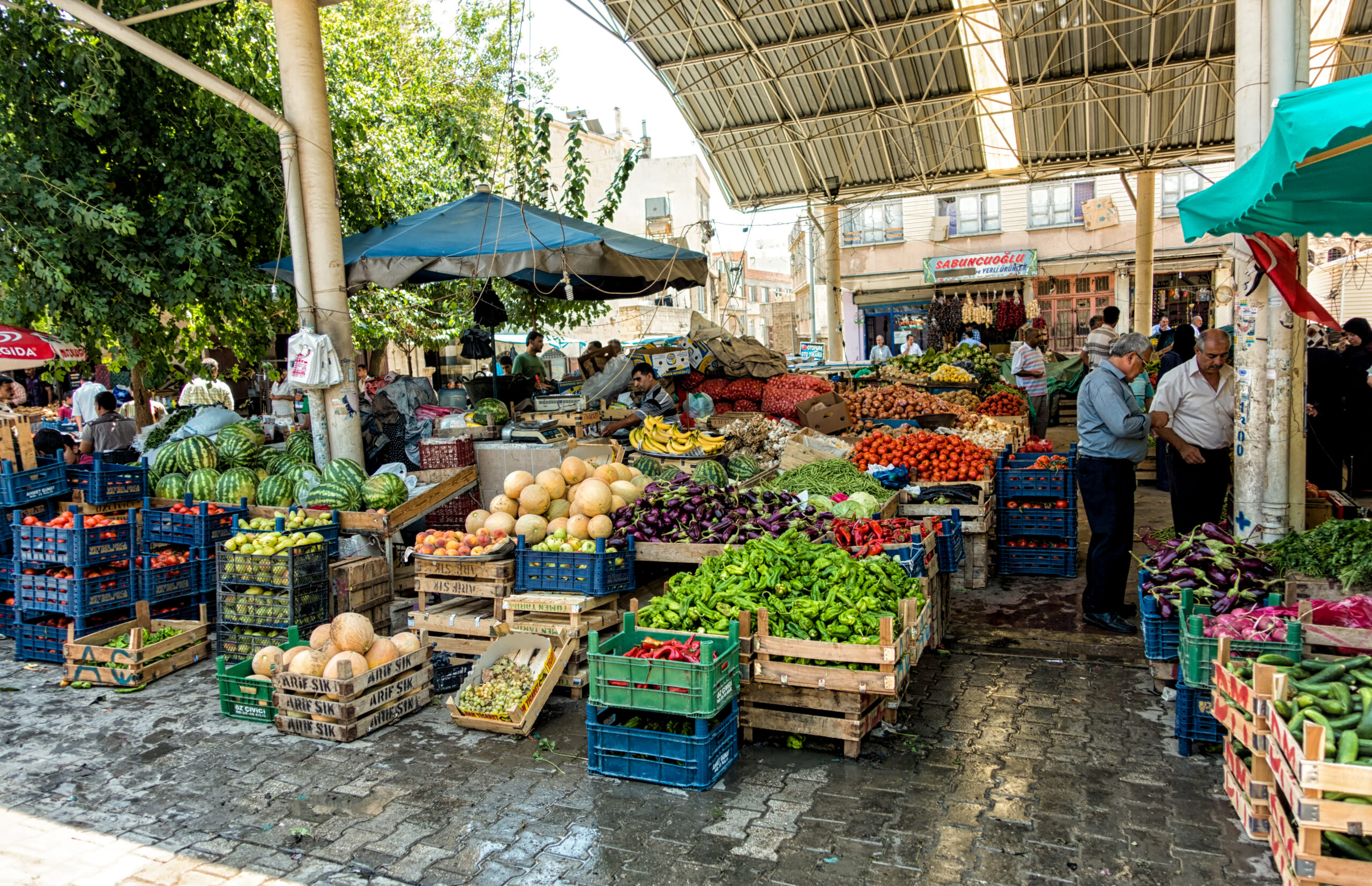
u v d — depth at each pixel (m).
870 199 21.89
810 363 22.45
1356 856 2.90
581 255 9.20
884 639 4.27
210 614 7.18
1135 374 6.23
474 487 8.24
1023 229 31.14
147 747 4.92
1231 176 4.46
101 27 7.77
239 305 10.50
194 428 9.30
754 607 4.65
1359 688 3.30
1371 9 14.05
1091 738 4.61
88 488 7.12
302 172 8.57
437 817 4.05
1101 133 19.02
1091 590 6.40
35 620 6.67
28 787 4.45
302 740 4.97
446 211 10.30
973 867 3.49
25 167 8.40
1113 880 3.37
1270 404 6.01
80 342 9.38
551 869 3.60
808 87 17.33
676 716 4.51
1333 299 18.64
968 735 4.71
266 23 10.97
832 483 7.61
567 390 13.65
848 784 4.22
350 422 8.69
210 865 3.71
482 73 17.39
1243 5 6.03
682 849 3.71
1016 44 15.73
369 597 6.38
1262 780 3.50
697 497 6.54
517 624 5.70
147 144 9.79
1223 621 4.23
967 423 10.99
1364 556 4.52
